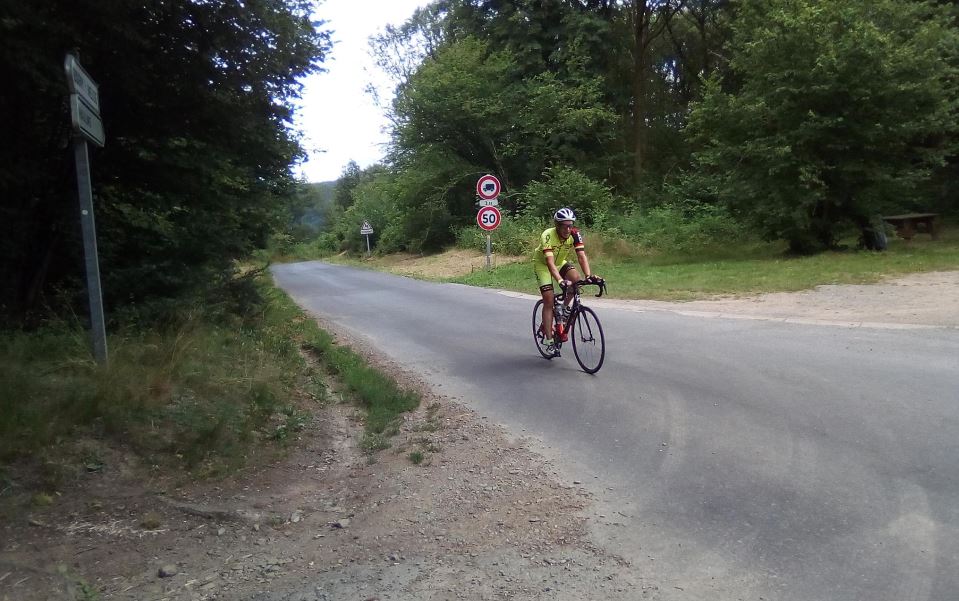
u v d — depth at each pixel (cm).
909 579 314
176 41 821
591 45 3228
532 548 370
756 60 1797
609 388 677
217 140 957
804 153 1731
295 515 430
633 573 337
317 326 1186
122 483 446
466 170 3247
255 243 1366
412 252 3544
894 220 1986
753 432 519
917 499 391
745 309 1086
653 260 2011
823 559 337
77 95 517
